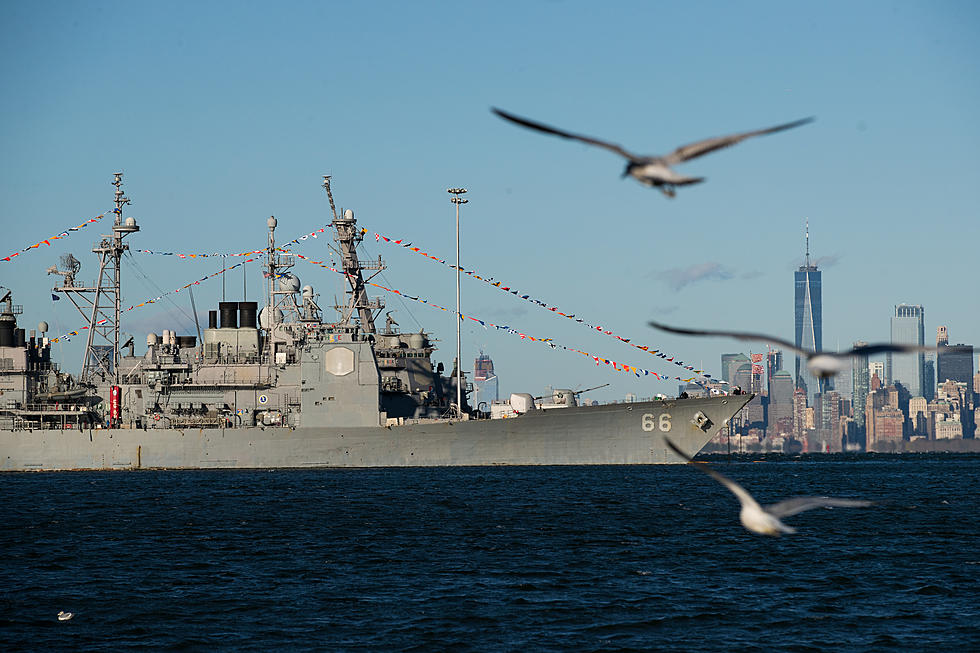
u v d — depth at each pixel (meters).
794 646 34.34
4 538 59.19
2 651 34.72
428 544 54.88
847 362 15.15
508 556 50.72
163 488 87.00
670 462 95.19
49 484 92.12
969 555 50.19
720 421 94.50
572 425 95.44
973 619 37.59
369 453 97.12
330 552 52.56
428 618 38.09
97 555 52.75
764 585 43.31
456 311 103.19
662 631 36.22
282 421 100.12
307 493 81.88
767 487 94.94
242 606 40.41
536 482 91.44
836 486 97.62
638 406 95.12
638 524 62.47
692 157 13.63
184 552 53.31
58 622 38.28
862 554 50.50
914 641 34.88
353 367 97.06
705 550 52.06
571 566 47.81
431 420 97.19
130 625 37.78
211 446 99.31
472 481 91.62
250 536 58.72
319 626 37.28
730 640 35.09
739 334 15.52
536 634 35.91
